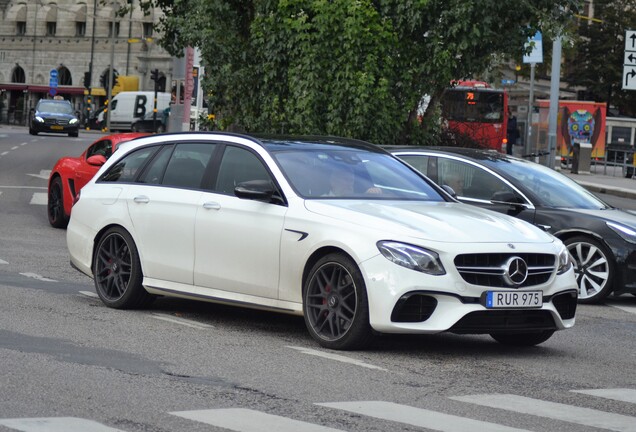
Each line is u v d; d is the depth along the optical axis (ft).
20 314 35.47
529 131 170.09
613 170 173.27
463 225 32.14
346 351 31.78
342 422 22.88
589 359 33.24
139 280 37.42
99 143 67.72
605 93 281.95
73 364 27.86
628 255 47.14
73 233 39.96
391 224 31.50
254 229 33.91
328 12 82.38
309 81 82.69
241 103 91.09
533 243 32.24
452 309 30.71
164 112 275.18
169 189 36.99
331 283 31.99
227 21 91.45
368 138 84.53
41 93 366.63
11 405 23.18
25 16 368.68
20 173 114.01
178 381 26.45
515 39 87.86
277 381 27.04
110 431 21.26
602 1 280.51
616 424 24.03
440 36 84.38
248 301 34.19
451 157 49.98
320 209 32.73
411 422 23.15
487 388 27.61
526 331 32.14
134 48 350.02
